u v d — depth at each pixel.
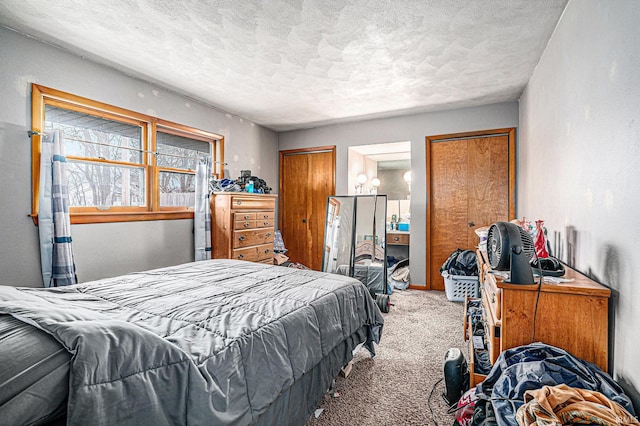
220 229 3.70
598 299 1.29
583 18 1.68
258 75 3.08
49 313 0.98
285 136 5.41
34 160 2.41
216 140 4.16
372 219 4.20
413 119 4.43
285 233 5.46
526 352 1.30
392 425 1.63
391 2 1.94
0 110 2.24
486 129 4.01
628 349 1.17
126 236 3.04
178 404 0.95
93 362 0.83
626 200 1.20
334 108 4.14
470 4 1.96
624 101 1.23
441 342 2.67
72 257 2.50
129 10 2.04
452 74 3.05
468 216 4.16
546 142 2.49
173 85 3.34
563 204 2.02
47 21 2.17
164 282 1.95
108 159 2.98
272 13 2.06
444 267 3.92
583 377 1.16
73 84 2.64
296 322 1.49
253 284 1.97
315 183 5.20
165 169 3.50
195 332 1.22
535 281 1.42
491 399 1.17
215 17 2.12
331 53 2.62
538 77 2.78
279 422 1.31
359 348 2.33
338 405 1.81
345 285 2.10
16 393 0.72
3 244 2.27
